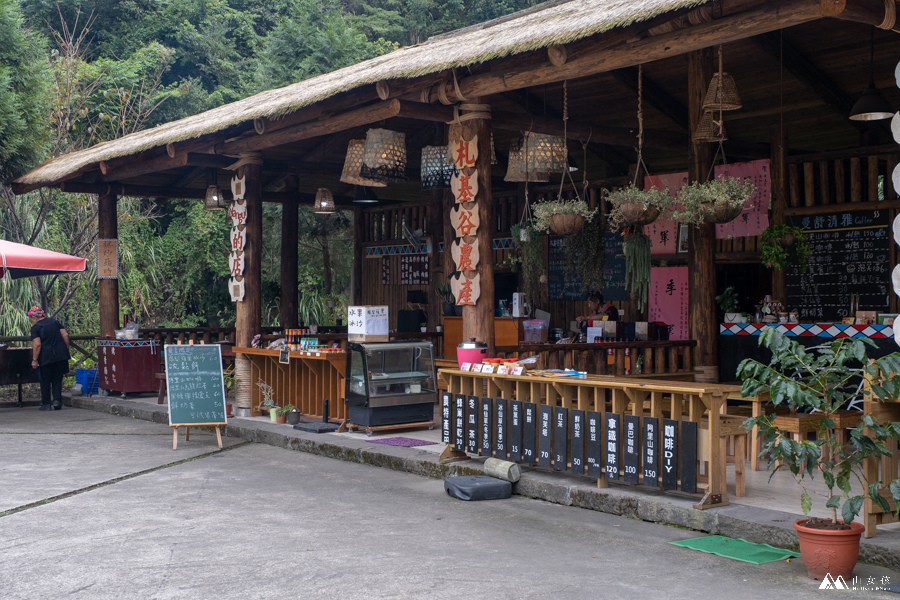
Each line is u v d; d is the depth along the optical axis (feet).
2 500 21.94
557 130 31.81
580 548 16.88
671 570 15.31
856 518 17.33
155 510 20.67
